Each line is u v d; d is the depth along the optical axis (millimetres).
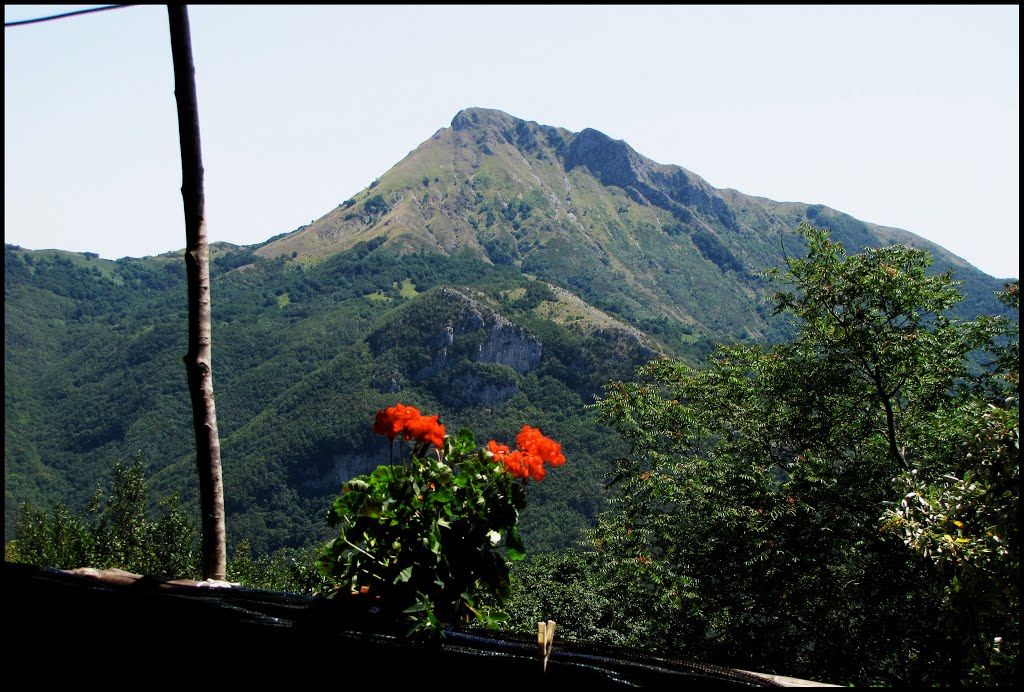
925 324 14523
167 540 29797
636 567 14766
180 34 3834
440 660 2258
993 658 5555
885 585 12172
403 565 2602
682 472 15531
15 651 2383
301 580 9461
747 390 16781
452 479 2688
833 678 12266
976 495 5266
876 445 14500
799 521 13602
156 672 2334
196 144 3893
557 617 15672
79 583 2711
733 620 13742
